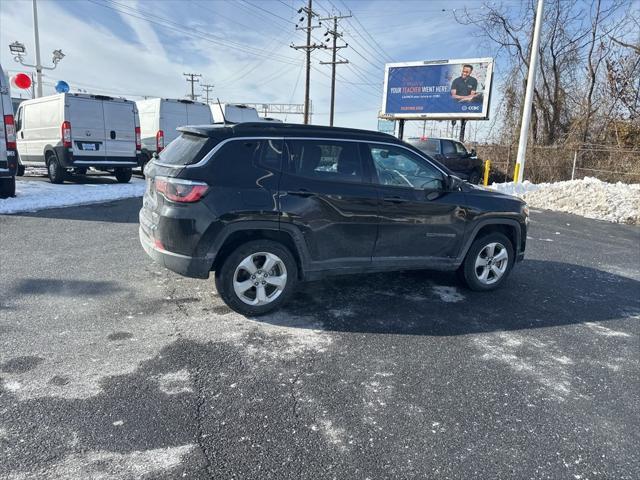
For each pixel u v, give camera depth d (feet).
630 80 72.18
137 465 8.03
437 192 16.47
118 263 19.57
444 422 9.63
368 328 14.14
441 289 18.13
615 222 38.99
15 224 26.40
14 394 9.90
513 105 78.89
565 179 65.87
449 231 16.67
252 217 13.71
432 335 13.85
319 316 14.90
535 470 8.35
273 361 11.85
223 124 14.80
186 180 13.33
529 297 17.78
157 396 10.08
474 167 58.18
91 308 14.78
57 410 9.43
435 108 77.00
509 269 18.44
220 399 10.09
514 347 13.30
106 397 9.95
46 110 42.52
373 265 15.81
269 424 9.31
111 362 11.44
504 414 10.00
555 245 28.07
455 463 8.43
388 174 15.81
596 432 9.52
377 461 8.39
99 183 45.42
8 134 32.22
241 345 12.66
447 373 11.64
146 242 14.74
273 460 8.30
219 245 13.61
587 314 16.26
